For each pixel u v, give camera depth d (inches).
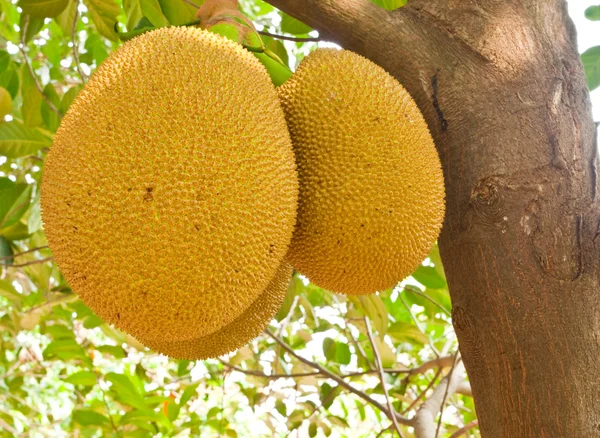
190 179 57.6
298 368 143.6
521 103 63.9
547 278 60.7
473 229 63.2
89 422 126.6
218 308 59.9
